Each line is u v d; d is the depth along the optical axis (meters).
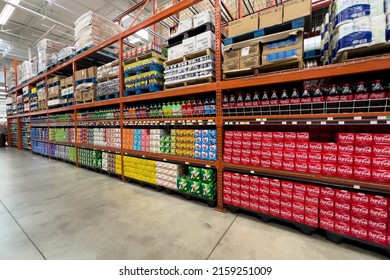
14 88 8.52
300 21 1.88
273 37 1.99
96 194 3.06
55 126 6.14
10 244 1.80
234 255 1.65
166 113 3.01
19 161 5.87
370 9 1.50
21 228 2.07
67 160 5.50
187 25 2.69
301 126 2.46
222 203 2.48
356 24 1.52
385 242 1.59
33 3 6.79
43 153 6.66
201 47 2.53
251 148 2.27
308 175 1.92
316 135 2.36
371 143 1.65
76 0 6.59
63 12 7.39
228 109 2.39
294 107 2.00
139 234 1.95
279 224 2.15
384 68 1.52
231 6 3.31
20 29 8.48
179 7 2.72
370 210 1.64
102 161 4.23
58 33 8.97
